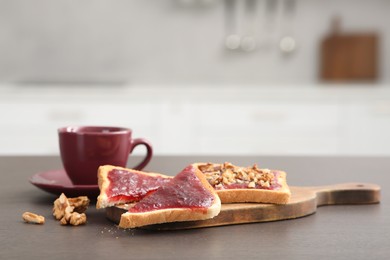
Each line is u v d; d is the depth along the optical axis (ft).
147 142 4.13
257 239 2.83
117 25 13.41
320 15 13.42
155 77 13.47
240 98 11.18
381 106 11.27
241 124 11.23
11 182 4.21
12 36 13.32
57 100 11.03
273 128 11.26
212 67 13.47
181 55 13.46
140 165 4.17
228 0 13.34
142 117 11.10
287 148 11.30
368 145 11.32
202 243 2.75
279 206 3.23
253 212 3.17
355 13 13.41
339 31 13.34
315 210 3.43
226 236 2.88
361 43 12.96
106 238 2.82
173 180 3.23
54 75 13.44
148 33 13.42
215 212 3.01
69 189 3.59
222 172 3.51
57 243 2.73
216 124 11.21
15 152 11.06
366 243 2.78
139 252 2.60
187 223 3.01
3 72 13.37
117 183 3.24
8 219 3.18
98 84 12.23
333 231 3.00
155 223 2.94
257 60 13.46
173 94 11.10
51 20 13.34
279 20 13.39
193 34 13.42
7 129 11.02
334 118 11.28
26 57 13.38
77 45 13.42
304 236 2.90
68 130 3.98
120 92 11.04
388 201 3.77
